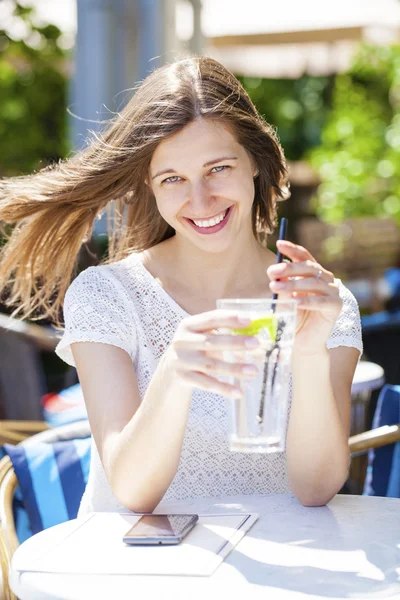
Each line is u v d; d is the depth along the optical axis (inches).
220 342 59.9
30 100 345.4
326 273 70.6
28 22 311.0
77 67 211.0
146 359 90.7
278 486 89.6
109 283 91.8
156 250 96.0
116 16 206.2
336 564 62.4
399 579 59.8
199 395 87.8
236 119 84.8
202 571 60.9
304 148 439.2
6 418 174.6
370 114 364.8
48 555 64.6
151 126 84.5
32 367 177.0
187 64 87.4
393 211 324.8
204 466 88.3
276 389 61.3
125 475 74.5
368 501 78.0
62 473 97.8
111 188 94.4
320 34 327.6
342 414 85.1
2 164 347.3
